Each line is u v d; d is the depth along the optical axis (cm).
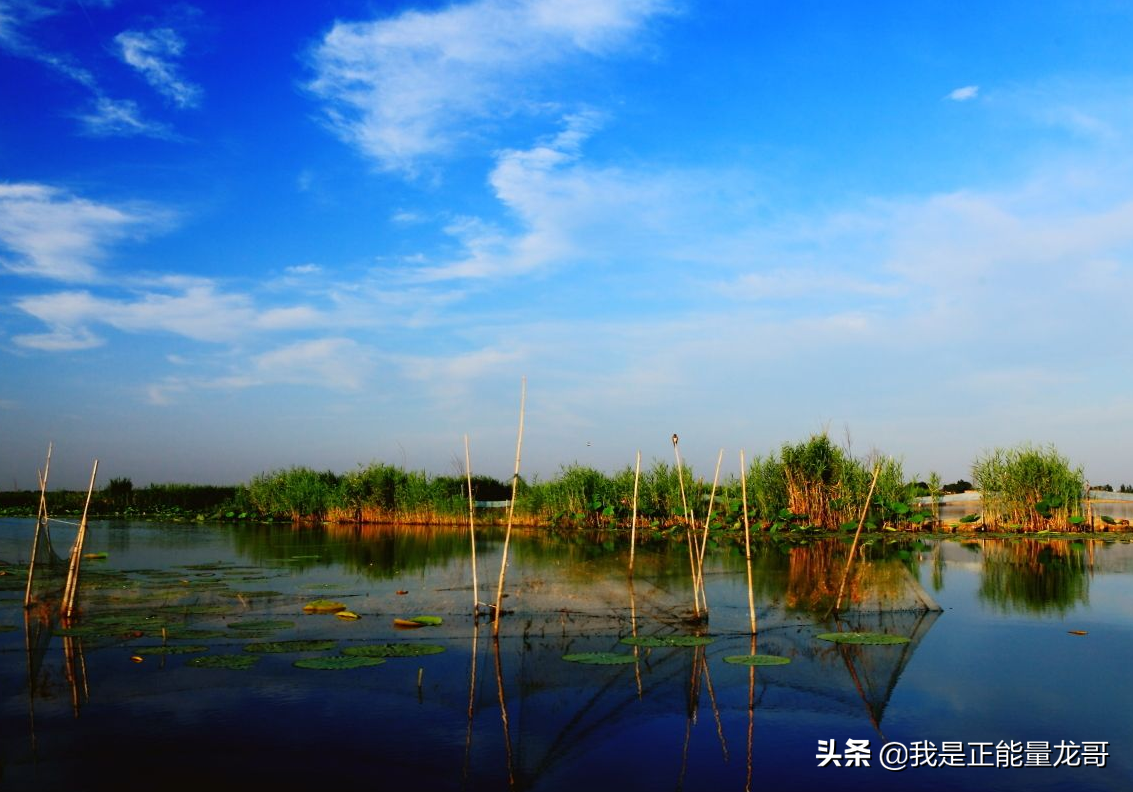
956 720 582
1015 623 904
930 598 1069
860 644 808
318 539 2164
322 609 992
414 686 665
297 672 702
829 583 1091
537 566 1427
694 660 752
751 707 613
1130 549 1741
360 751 520
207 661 738
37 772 485
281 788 464
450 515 2834
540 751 520
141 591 1149
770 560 1492
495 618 934
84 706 607
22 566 1467
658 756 518
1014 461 2262
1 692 642
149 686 657
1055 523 2217
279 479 3325
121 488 3984
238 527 2731
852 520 2291
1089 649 782
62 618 942
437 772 490
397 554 1722
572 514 2598
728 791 461
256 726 567
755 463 2462
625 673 708
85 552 1758
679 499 2448
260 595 1111
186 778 479
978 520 2362
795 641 827
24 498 4100
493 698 634
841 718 588
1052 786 467
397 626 900
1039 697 632
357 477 3059
